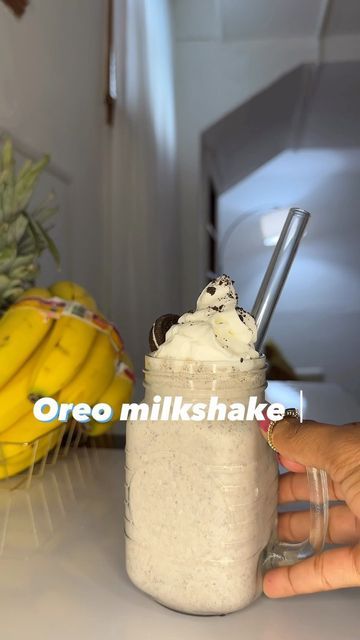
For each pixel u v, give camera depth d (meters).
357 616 0.34
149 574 0.35
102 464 0.66
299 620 0.34
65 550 0.43
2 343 0.52
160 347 0.34
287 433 0.33
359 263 3.85
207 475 0.33
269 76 2.43
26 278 0.64
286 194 3.86
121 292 1.56
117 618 0.34
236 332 0.34
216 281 0.37
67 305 0.56
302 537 0.40
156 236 1.85
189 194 2.52
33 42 0.96
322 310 3.88
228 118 2.55
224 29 2.36
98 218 1.38
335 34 2.37
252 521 0.34
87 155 1.29
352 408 1.05
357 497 0.30
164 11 2.06
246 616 0.34
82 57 1.26
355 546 0.33
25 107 0.92
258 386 0.34
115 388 0.64
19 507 0.52
